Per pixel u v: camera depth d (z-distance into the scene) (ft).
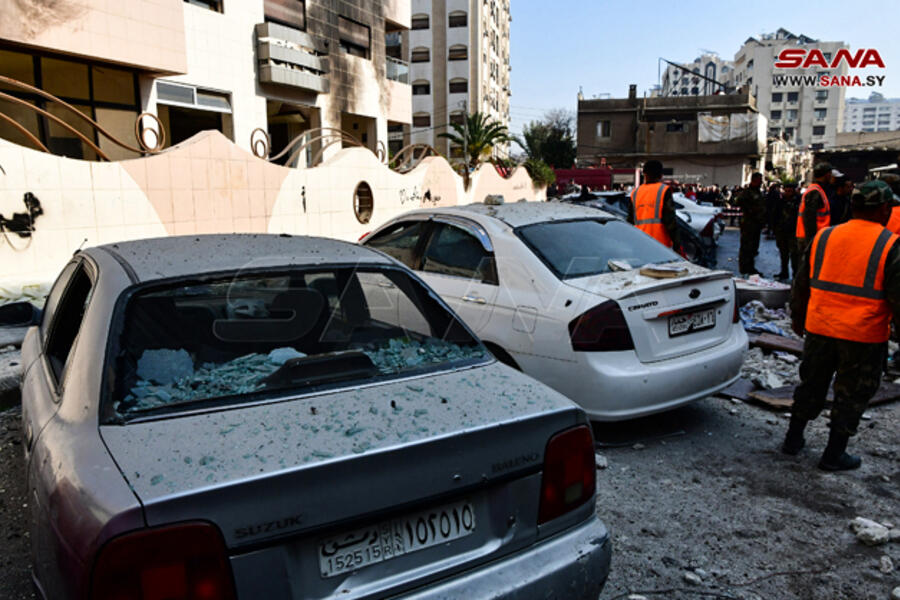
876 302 11.51
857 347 11.73
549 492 6.50
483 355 8.14
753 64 342.44
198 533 4.84
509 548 6.23
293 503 5.15
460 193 57.36
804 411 12.80
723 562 9.51
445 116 177.37
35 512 5.85
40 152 23.82
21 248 23.21
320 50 68.18
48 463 5.70
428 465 5.75
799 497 11.42
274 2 62.90
